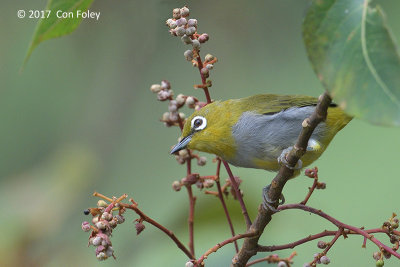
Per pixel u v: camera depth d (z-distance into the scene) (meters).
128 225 11.63
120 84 12.52
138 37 12.43
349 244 11.18
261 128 8.34
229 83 12.32
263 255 8.56
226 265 8.20
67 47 12.69
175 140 12.97
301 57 12.23
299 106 8.45
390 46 3.52
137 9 12.27
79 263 9.33
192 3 12.05
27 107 12.60
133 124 13.00
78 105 12.55
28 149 12.28
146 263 8.45
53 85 12.70
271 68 12.25
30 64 12.77
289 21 12.16
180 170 12.72
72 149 11.35
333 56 3.59
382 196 11.53
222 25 12.16
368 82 3.49
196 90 12.49
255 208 8.52
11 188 9.85
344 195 11.94
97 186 11.58
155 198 12.21
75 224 9.77
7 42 12.80
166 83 7.28
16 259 8.76
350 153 12.38
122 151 12.55
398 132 12.24
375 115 3.42
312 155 8.28
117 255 9.24
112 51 12.62
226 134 8.41
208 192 7.25
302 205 6.18
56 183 10.05
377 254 5.76
